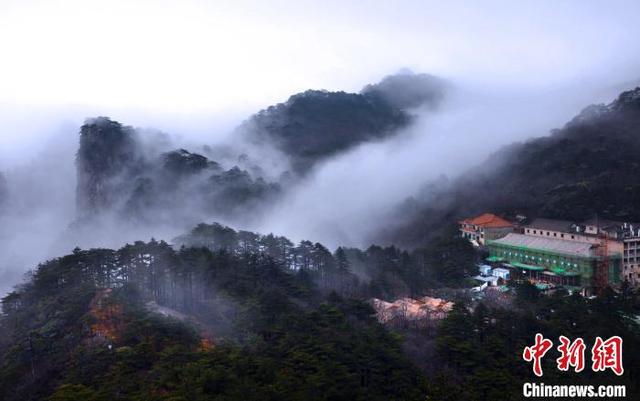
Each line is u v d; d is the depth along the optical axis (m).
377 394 66.50
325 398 62.12
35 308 90.06
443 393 65.94
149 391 59.31
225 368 63.47
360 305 90.38
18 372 70.75
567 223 157.38
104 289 90.00
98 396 56.38
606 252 137.00
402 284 118.69
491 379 69.44
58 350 73.81
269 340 77.38
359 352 70.06
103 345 71.94
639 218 164.12
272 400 59.28
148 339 71.62
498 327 81.94
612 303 97.62
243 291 91.88
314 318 80.88
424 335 87.00
